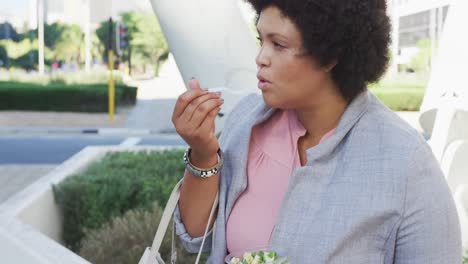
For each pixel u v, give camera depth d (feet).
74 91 62.85
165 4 10.52
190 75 10.89
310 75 3.91
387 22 3.87
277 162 4.33
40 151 39.37
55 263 5.77
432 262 3.81
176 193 4.52
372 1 3.76
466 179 9.52
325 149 3.98
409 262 3.86
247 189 4.39
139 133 50.42
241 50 10.68
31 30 91.81
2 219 7.53
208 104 3.96
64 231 14.89
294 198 4.03
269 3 3.84
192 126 3.99
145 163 18.10
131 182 15.07
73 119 57.31
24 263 5.55
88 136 48.16
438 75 10.18
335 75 3.93
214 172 4.30
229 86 10.67
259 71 4.03
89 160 19.21
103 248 11.35
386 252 3.90
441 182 3.85
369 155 3.90
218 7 10.51
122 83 76.28
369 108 4.04
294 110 4.36
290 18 3.76
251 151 4.46
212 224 4.55
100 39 93.30
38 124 53.57
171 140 45.91
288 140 4.33
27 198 13.15
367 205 3.80
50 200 14.43
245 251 4.23
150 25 97.71
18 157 36.55
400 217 3.78
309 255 3.90
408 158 3.77
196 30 10.56
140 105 69.05
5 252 5.63
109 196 14.75
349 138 4.00
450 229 3.84
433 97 10.29
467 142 9.50
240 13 10.65
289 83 3.92
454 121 9.86
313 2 3.65
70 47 92.48
